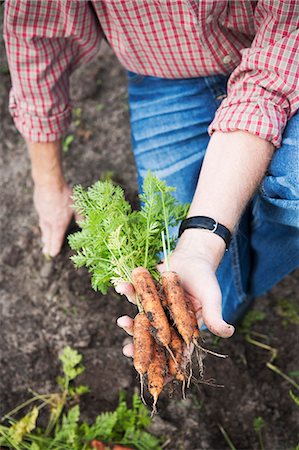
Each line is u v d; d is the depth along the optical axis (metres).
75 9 1.07
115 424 1.22
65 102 1.22
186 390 1.27
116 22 1.09
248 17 1.02
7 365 1.31
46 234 1.39
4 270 1.42
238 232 1.17
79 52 1.20
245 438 1.24
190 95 1.19
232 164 0.93
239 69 0.97
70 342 1.34
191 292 0.86
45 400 1.28
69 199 1.35
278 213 1.07
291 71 0.93
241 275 1.25
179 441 1.23
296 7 0.89
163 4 1.02
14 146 1.59
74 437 1.19
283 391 1.28
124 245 0.92
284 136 0.98
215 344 1.32
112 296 1.37
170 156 1.20
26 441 1.23
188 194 1.18
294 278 1.41
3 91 1.66
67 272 1.39
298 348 1.33
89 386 1.29
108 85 1.66
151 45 1.11
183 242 0.91
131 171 1.54
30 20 1.08
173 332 0.85
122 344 1.33
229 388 1.28
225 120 0.94
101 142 1.58
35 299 1.38
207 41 1.06
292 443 1.23
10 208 1.50
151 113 1.22
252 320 1.36
